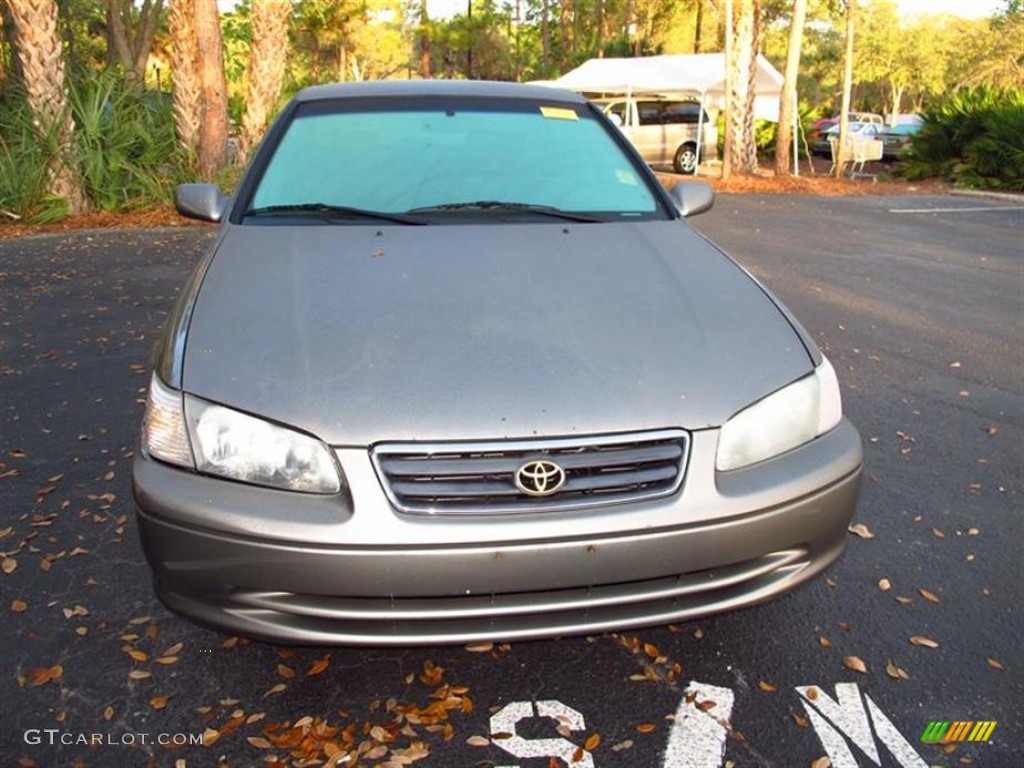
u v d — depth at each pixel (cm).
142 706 248
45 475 389
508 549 214
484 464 217
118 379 514
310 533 213
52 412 462
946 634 282
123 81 1288
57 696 251
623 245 309
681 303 269
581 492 220
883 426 458
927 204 1495
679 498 223
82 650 271
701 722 243
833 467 241
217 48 1223
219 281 280
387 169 355
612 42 3859
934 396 505
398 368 232
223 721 243
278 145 368
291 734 238
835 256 949
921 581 313
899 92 5734
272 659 268
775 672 263
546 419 221
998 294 770
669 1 4003
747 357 248
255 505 217
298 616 224
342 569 213
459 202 341
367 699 252
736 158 1894
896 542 340
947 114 1984
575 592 223
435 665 266
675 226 338
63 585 306
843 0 2528
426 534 212
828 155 2894
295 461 219
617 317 258
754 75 1855
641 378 234
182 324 258
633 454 223
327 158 360
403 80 420
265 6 1231
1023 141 1733
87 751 231
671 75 2188
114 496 370
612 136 392
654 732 240
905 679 261
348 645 223
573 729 241
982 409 485
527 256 295
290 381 229
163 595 234
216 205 354
